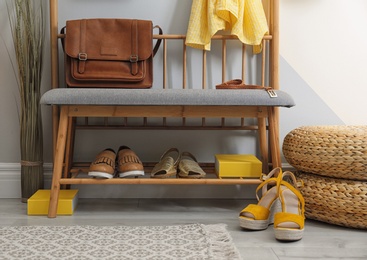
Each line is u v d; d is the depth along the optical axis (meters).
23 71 1.85
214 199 2.01
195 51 2.01
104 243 1.32
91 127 1.93
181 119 2.02
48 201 1.68
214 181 1.64
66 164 1.86
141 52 1.82
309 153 1.58
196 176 1.69
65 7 1.97
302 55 2.03
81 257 1.20
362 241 1.39
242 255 1.25
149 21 1.85
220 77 2.02
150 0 1.99
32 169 1.88
